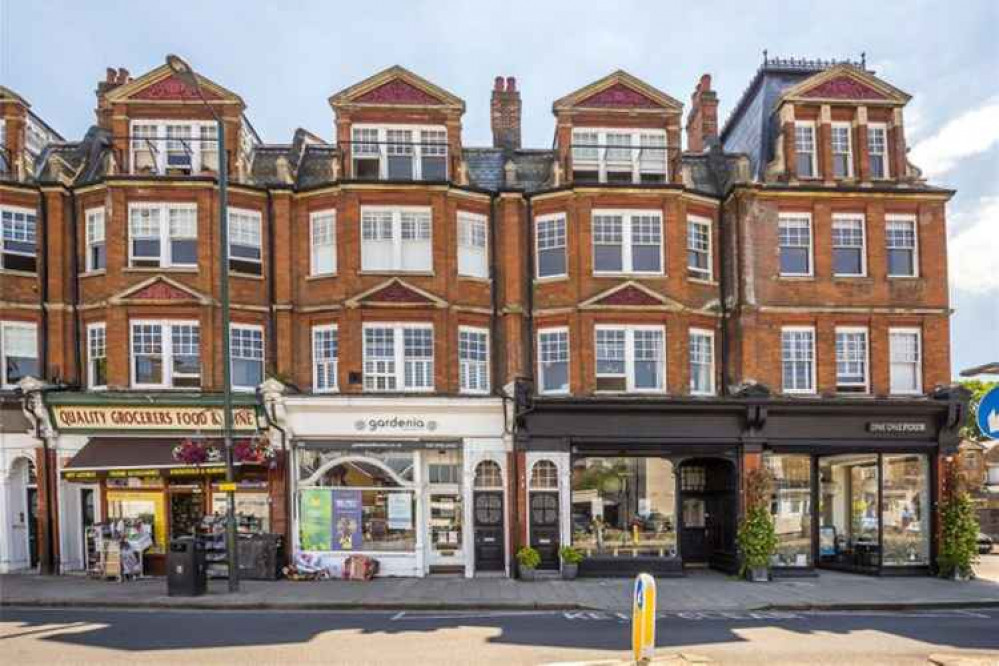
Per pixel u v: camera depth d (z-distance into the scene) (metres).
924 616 15.84
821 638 13.06
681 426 21.30
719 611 16.27
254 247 21.98
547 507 21.19
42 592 17.69
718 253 23.00
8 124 21.98
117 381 20.88
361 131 22.45
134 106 21.94
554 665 10.67
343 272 21.59
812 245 22.66
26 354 21.47
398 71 22.44
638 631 9.66
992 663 10.62
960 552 20.75
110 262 21.09
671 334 21.83
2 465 21.12
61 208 21.75
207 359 21.09
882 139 23.42
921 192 22.73
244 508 21.42
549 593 18.05
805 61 25.20
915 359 22.80
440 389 21.48
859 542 22.50
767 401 21.02
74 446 21.00
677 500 21.39
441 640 12.77
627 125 22.88
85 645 12.33
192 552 17.31
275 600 16.78
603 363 21.88
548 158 24.02
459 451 21.72
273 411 20.45
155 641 12.66
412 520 21.25
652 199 22.16
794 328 22.47
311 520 21.27
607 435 21.16
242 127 22.59
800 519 22.09
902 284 22.73
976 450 28.98
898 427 21.70
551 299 22.16
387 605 16.53
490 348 22.41
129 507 21.44
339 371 21.53
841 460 22.91
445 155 22.58
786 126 22.91
